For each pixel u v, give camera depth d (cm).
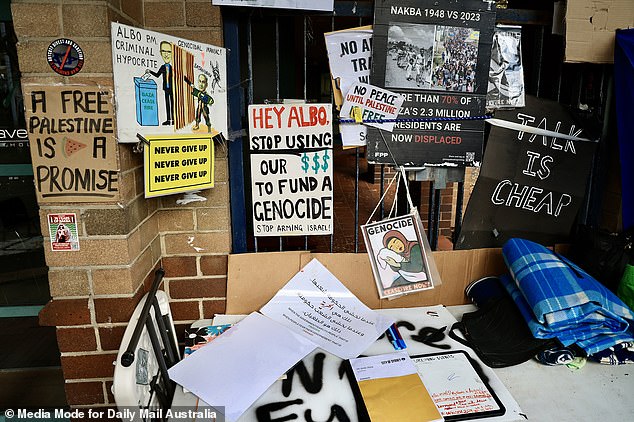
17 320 190
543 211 171
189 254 155
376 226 159
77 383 137
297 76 317
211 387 115
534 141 164
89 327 132
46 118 116
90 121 117
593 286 136
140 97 121
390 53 148
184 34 140
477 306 158
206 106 140
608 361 131
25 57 113
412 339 139
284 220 157
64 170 119
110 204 122
